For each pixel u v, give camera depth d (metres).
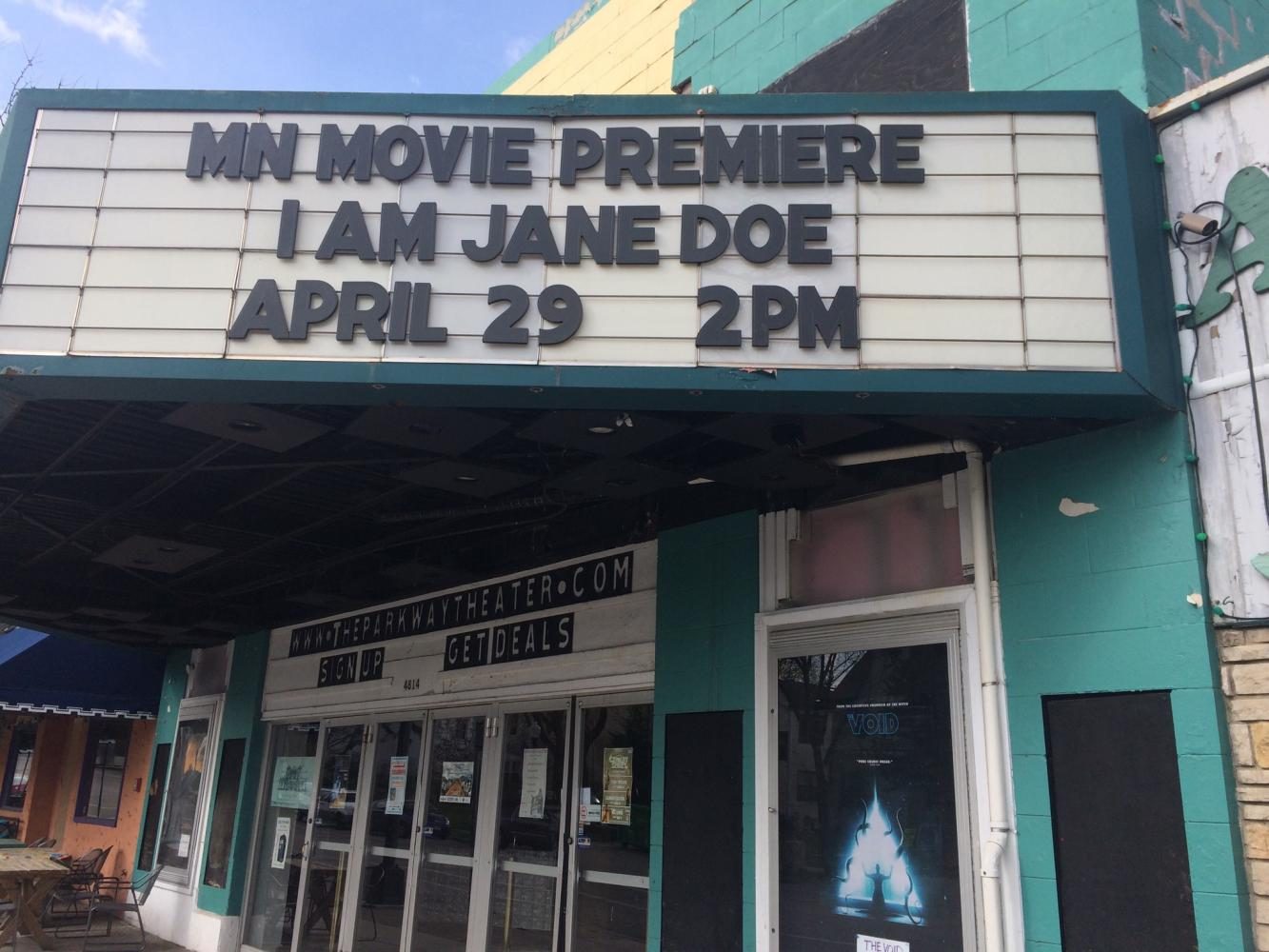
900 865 5.33
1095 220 4.70
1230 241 4.69
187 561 9.55
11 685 14.80
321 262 4.99
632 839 7.29
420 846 9.40
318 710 11.30
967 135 4.87
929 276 4.68
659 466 6.08
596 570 8.03
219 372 4.87
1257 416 4.46
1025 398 4.53
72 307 5.02
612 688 7.61
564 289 4.84
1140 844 4.41
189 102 5.30
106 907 12.04
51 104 5.32
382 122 5.18
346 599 10.55
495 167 5.07
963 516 5.42
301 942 10.77
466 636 9.32
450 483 6.72
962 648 5.28
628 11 9.99
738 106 5.03
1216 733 4.27
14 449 6.69
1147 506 4.68
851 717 5.74
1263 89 4.73
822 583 6.14
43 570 10.17
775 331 4.69
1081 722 4.71
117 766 17.92
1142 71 5.30
